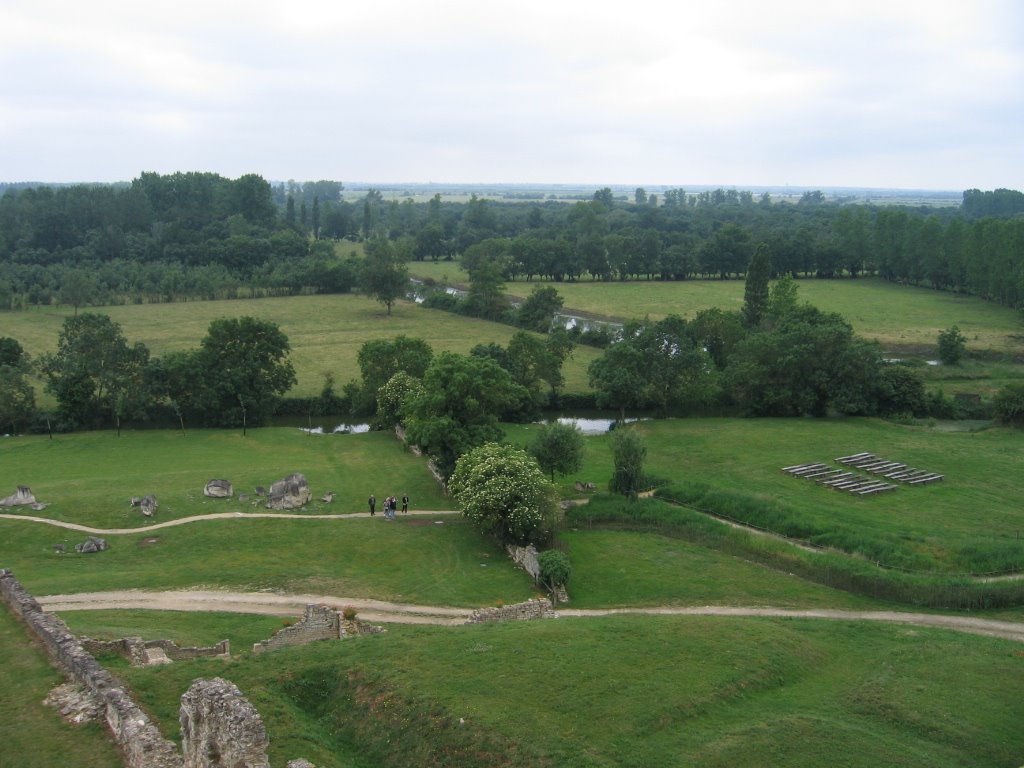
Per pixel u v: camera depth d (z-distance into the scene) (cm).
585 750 3175
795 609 5541
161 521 6681
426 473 8506
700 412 12112
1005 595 5619
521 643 4072
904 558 6194
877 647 4647
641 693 3634
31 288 18612
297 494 7212
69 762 2736
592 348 16025
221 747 2539
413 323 18038
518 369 11694
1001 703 3959
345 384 12694
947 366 13788
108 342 10612
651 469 8919
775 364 11538
